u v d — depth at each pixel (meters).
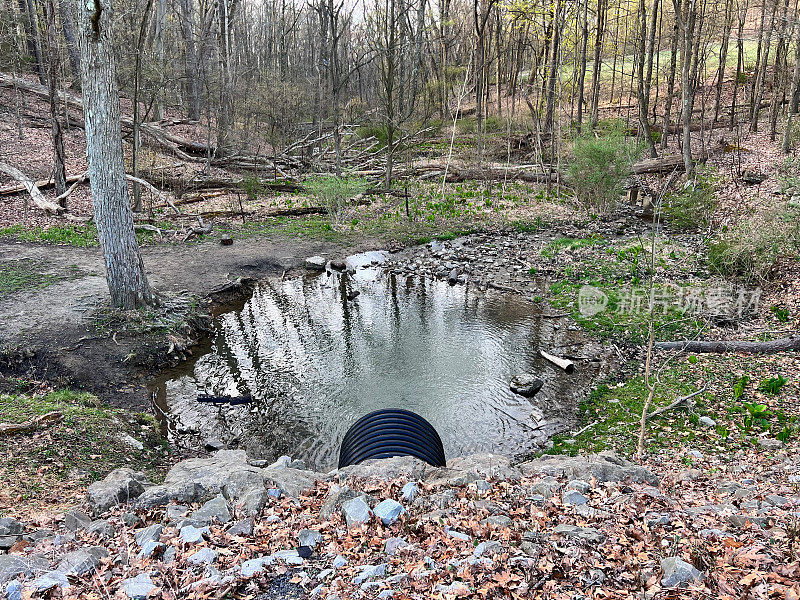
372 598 2.96
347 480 4.73
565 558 3.30
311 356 10.63
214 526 3.98
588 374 9.59
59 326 9.95
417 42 31.78
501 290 13.69
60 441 6.79
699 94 31.56
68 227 16.14
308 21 37.38
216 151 24.84
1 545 3.74
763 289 12.12
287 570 3.35
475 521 3.84
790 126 21.61
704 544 3.52
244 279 13.98
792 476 5.49
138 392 8.96
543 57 28.88
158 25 26.39
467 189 22.48
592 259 14.94
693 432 7.32
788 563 3.18
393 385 9.53
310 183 19.16
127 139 23.03
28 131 22.94
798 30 21.47
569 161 22.38
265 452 7.82
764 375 8.55
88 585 3.19
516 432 8.10
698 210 17.38
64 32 25.27
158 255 15.12
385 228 18.08
